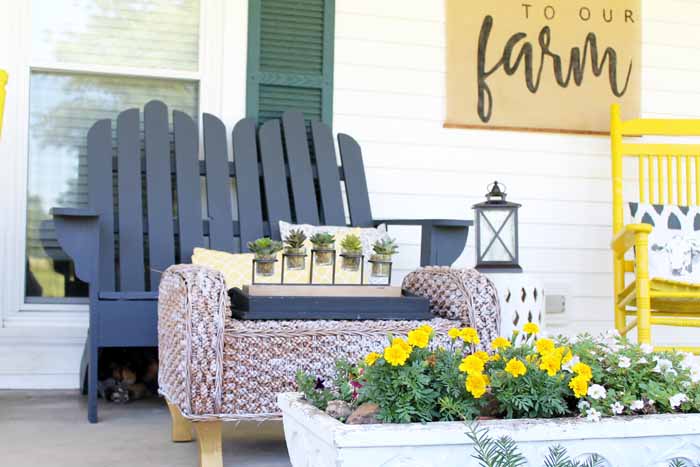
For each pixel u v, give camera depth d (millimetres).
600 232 4320
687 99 4426
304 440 1640
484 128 4152
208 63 3828
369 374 1600
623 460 1574
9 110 3611
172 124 3799
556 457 1493
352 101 4000
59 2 3725
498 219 3355
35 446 2592
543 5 4238
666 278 3291
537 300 3215
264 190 3652
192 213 3473
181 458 2461
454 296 2449
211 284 2156
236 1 3855
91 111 3738
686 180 4062
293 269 2475
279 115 3883
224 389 2154
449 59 4125
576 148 4293
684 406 1681
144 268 3457
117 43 3775
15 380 3615
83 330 3652
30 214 3652
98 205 3324
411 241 4043
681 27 4438
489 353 2381
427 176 4090
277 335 2201
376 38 4047
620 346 1817
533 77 4211
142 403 3355
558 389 1623
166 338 2369
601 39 4297
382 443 1451
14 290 3594
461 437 1480
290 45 3914
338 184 3701
